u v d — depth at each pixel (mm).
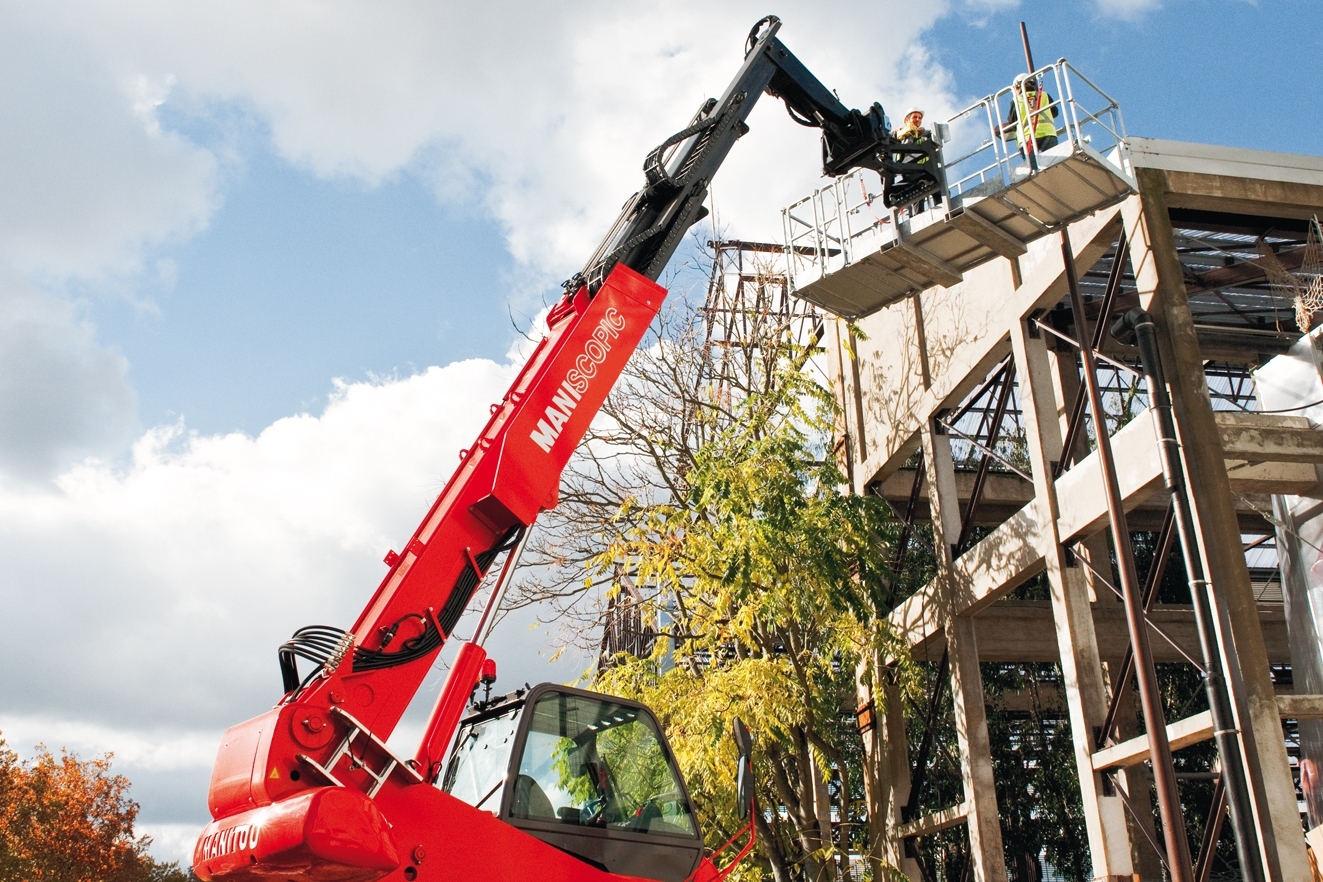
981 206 13445
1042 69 13438
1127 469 14438
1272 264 15953
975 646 18453
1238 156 14797
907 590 23672
